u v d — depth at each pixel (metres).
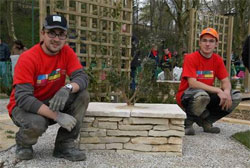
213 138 3.89
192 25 7.60
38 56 2.75
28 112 2.67
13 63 8.34
